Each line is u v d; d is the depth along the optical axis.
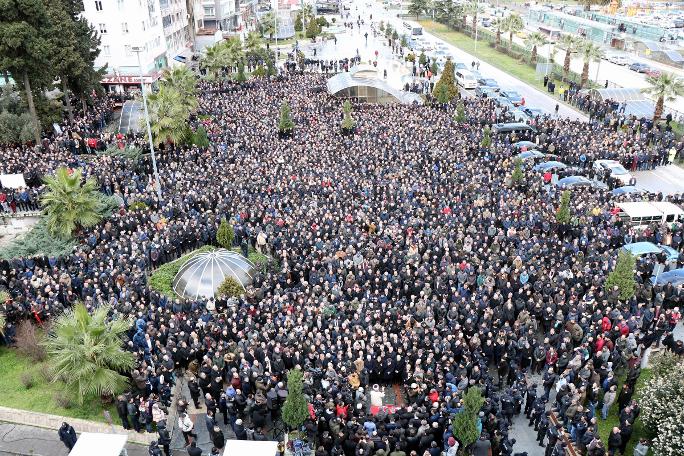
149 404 20.73
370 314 25.23
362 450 18.27
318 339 23.30
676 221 35.56
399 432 19.23
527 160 45.09
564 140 49.66
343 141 49.22
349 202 36.50
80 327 21.39
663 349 24.81
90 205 34.12
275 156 44.91
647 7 150.00
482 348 24.31
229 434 21.27
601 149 47.62
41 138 49.34
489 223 34.00
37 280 28.12
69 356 20.72
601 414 22.19
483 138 48.38
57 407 22.22
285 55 100.94
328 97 65.31
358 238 32.03
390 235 32.25
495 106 62.44
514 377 23.45
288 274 29.28
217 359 22.69
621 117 57.50
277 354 22.50
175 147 47.81
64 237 33.47
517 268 29.12
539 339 26.05
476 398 18.11
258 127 52.75
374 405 21.12
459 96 65.44
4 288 27.52
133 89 71.12
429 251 30.61
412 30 123.69
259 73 77.12
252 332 23.81
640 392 21.41
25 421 21.89
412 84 77.19
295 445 19.64
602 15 133.25
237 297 28.09
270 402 20.97
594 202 36.94
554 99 72.44
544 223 34.06
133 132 51.47
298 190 38.53
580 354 22.61
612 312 25.33
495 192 38.44
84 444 18.08
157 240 32.31
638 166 48.69
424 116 57.44
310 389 21.28
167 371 22.20
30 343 24.89
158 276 30.83
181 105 47.91
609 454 19.70
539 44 92.25
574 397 20.64
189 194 37.25
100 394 21.77
